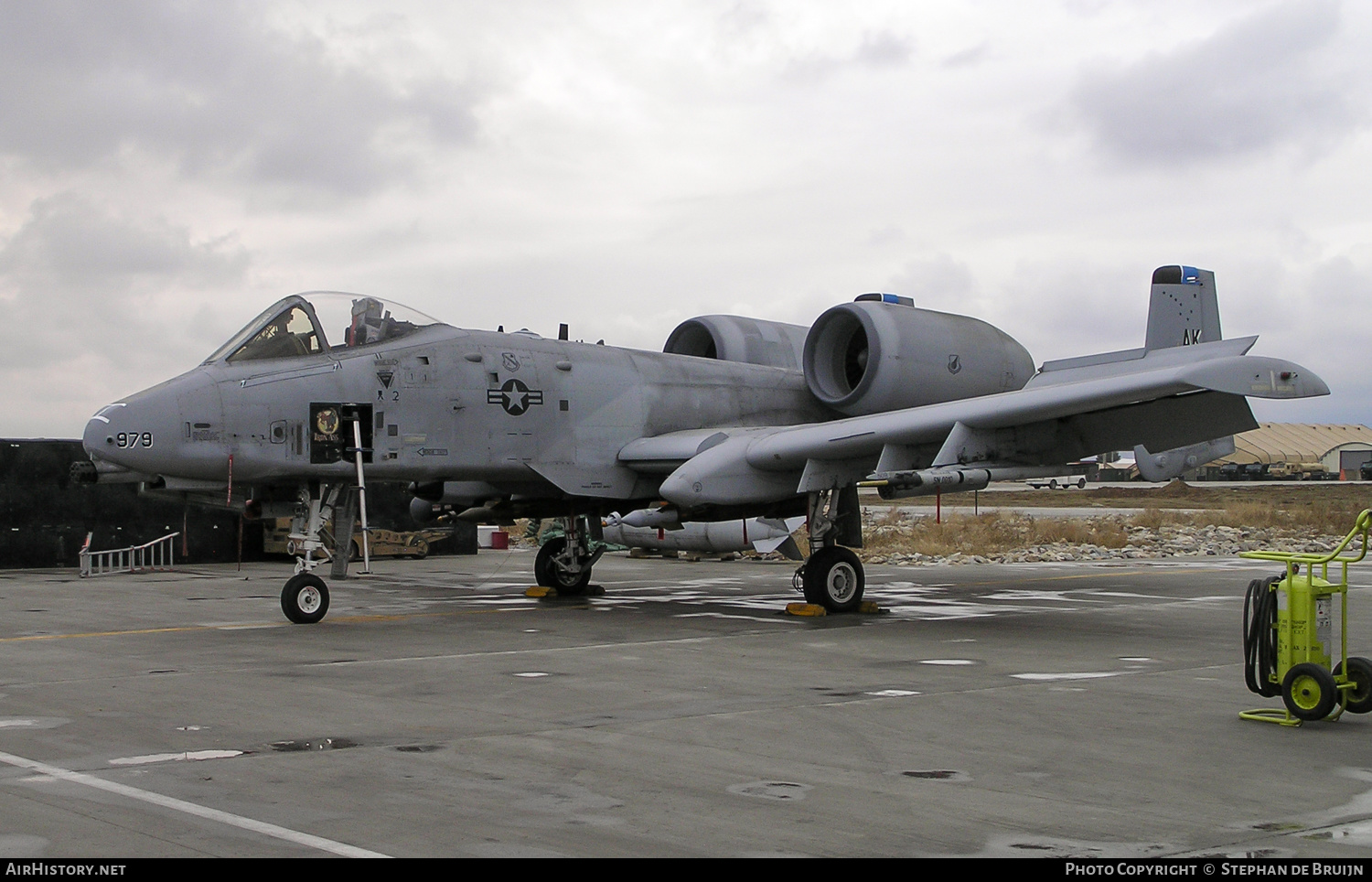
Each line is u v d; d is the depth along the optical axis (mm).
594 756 6191
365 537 12891
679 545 23359
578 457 14539
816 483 13539
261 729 6887
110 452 11812
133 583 19141
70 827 4816
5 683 8625
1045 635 11859
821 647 10891
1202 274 16234
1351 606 14648
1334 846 4680
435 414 13539
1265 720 7152
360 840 4664
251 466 12453
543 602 15484
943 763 6074
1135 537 28891
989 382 15969
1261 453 104625
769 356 17500
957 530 30375
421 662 9820
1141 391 11227
